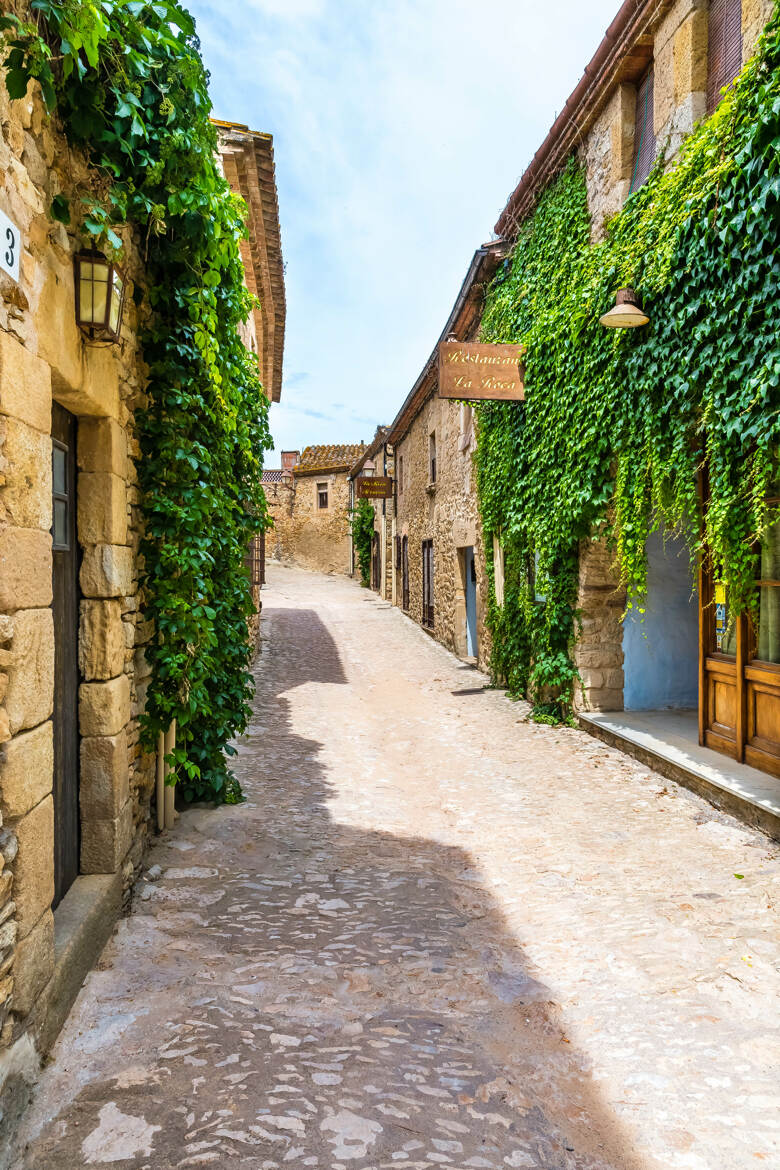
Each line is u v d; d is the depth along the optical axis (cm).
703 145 447
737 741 508
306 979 272
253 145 662
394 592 1961
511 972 286
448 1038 239
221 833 421
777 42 374
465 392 756
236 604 528
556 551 727
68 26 203
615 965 289
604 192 638
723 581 450
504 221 848
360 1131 189
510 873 386
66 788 285
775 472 399
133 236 333
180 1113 192
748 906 336
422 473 1548
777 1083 220
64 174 244
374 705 862
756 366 402
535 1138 194
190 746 457
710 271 438
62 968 228
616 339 556
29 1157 177
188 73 293
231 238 385
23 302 200
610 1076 223
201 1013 243
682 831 436
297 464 3234
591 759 602
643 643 715
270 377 1366
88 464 303
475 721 768
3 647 187
